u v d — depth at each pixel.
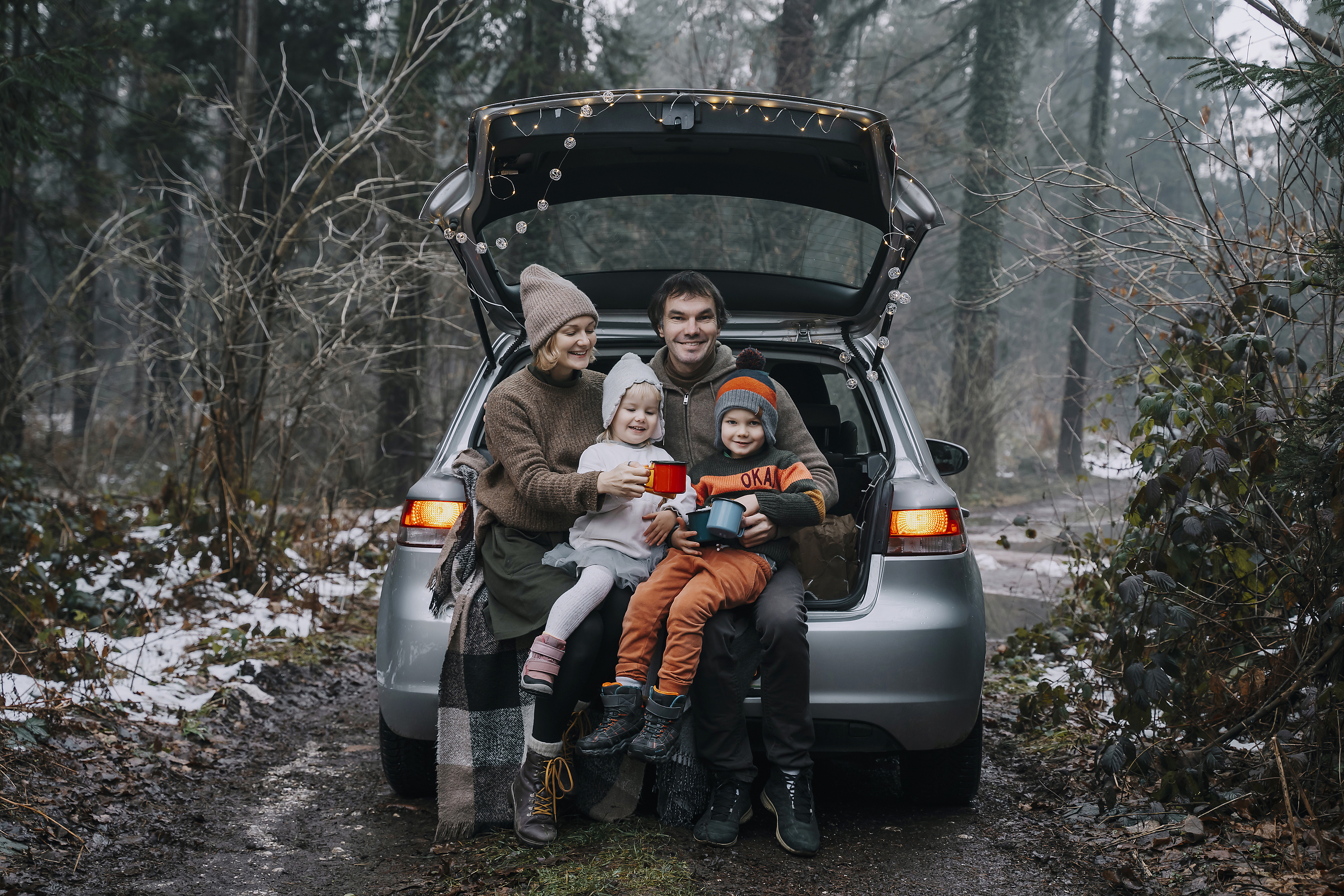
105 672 4.23
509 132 3.12
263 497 6.70
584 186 3.61
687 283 3.19
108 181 12.89
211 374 6.85
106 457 11.79
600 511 3.01
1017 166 4.91
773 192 3.57
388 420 12.84
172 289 7.88
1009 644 5.41
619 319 3.96
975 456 17.05
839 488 3.62
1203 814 3.03
